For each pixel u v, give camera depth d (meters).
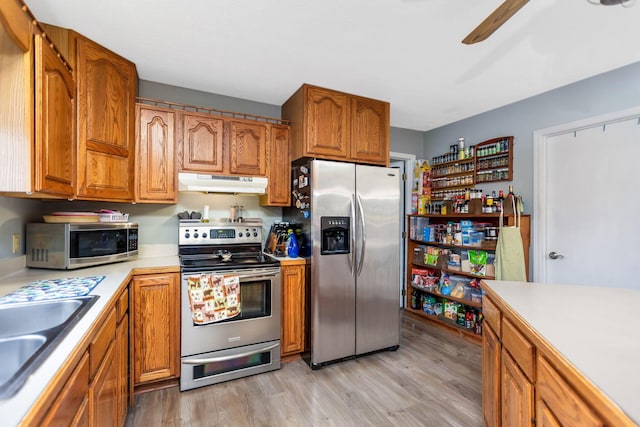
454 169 3.53
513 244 2.59
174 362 2.06
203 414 1.81
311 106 2.54
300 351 2.48
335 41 1.94
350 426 1.72
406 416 1.81
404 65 2.24
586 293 1.44
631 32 1.83
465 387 2.12
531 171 2.81
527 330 1.01
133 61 2.18
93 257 1.95
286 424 1.73
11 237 1.74
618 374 0.70
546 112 2.70
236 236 2.65
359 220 2.56
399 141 3.85
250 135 2.59
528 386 1.02
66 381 0.78
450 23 1.75
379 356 2.61
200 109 2.67
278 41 1.93
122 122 2.07
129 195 2.12
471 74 2.38
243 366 2.24
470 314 3.04
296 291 2.46
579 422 0.71
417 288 3.63
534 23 1.75
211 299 2.11
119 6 1.60
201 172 2.39
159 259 2.39
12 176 1.15
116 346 1.41
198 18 1.71
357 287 2.55
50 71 1.33
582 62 2.19
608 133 2.37
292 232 2.60
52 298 1.25
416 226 3.72
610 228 2.36
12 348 0.89
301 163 2.79
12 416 0.54
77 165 1.75
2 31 1.04
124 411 1.63
